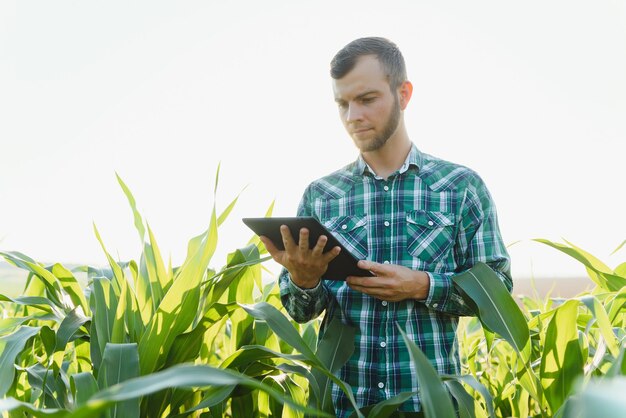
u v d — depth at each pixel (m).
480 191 1.33
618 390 0.43
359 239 1.35
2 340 1.17
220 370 0.64
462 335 2.00
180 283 1.15
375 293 1.20
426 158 1.39
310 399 1.18
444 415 0.79
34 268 1.41
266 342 1.44
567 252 1.52
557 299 1.77
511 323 1.10
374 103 1.24
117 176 1.38
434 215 1.31
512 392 1.43
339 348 1.23
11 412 1.09
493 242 1.30
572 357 1.08
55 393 1.19
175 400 1.16
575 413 0.85
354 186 1.39
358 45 1.25
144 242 1.33
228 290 1.41
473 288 1.13
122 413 0.92
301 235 1.13
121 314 1.16
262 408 1.33
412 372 1.23
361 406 1.25
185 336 1.19
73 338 1.21
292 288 1.29
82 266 1.72
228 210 1.43
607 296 1.53
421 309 1.27
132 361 1.00
